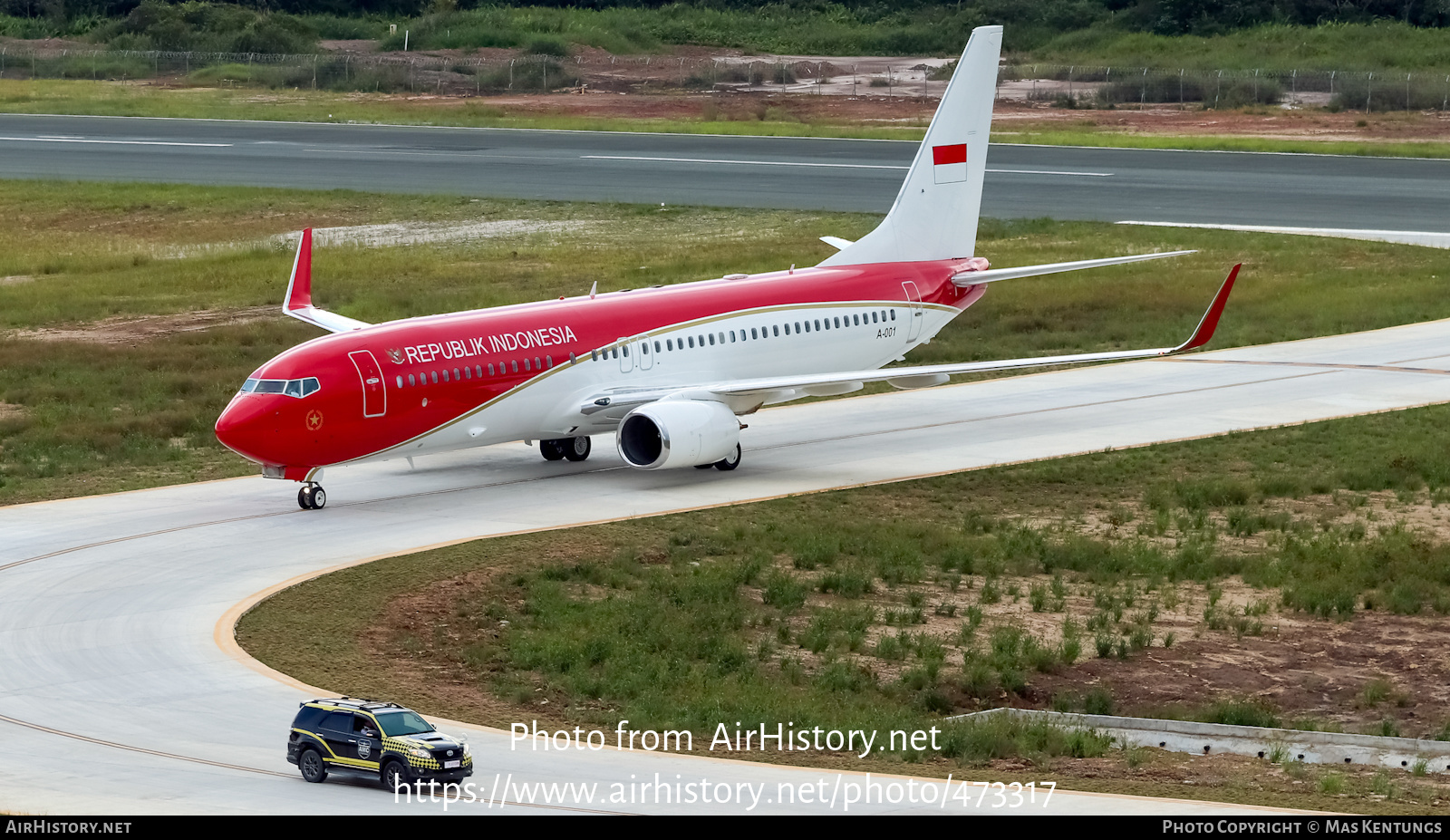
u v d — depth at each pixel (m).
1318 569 53.31
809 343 72.62
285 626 45.16
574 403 65.31
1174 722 39.50
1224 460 69.12
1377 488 65.12
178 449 71.44
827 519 59.56
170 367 89.00
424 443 62.19
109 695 38.38
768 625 48.44
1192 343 65.94
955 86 77.19
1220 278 112.75
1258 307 104.50
